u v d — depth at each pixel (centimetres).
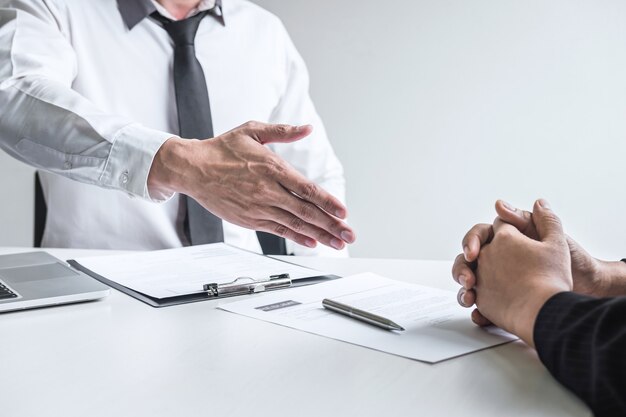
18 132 112
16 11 141
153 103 154
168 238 151
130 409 51
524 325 63
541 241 72
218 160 93
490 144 256
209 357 63
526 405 52
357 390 55
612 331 53
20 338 69
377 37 262
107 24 152
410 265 111
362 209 271
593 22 242
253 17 170
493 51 252
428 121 261
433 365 62
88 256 120
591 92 246
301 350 66
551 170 252
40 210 155
